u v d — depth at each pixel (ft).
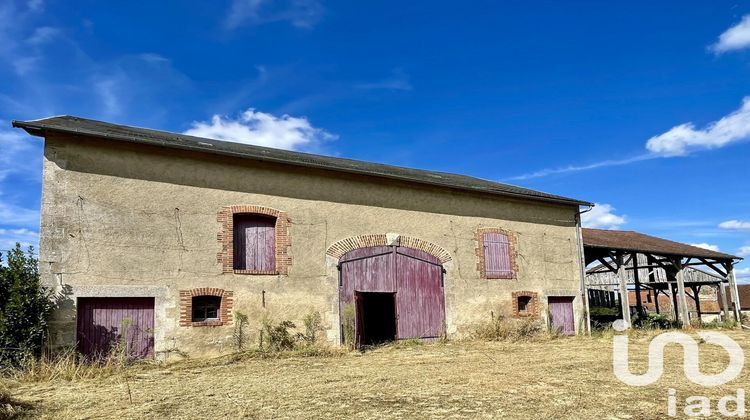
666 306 118.32
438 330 46.85
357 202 44.78
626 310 60.64
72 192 34.19
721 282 79.10
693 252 69.26
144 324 35.24
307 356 37.76
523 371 31.40
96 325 33.86
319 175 43.34
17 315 30.60
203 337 36.52
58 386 27.40
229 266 38.29
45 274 32.58
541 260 54.75
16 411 21.85
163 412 21.76
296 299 40.45
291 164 41.24
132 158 36.42
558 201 55.83
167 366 33.71
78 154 34.81
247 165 40.40
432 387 26.50
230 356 36.11
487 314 49.88
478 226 51.19
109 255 34.58
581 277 57.52
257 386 27.02
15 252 32.27
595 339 51.06
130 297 34.94
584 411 21.59
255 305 38.78
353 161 57.57
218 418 20.74
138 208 35.99
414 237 47.24
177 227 37.04
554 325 54.24
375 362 35.40
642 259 84.58
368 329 50.62
